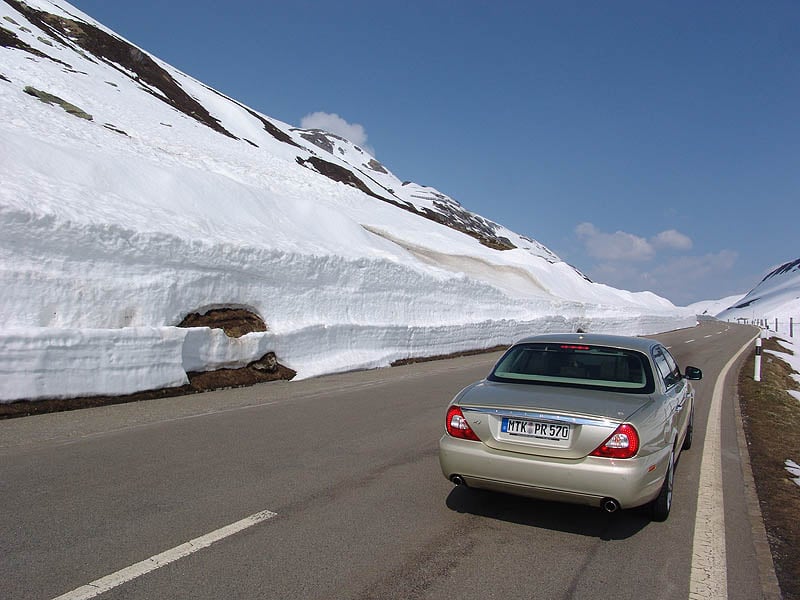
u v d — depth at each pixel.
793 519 4.68
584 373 4.70
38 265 9.21
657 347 5.44
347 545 3.76
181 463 5.48
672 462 4.61
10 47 37.12
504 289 33.72
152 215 13.73
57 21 54.00
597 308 38.53
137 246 10.72
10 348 7.37
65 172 14.38
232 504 4.42
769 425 8.95
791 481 5.84
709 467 6.29
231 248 12.78
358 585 3.22
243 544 3.70
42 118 23.59
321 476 5.24
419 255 35.12
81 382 8.12
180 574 3.25
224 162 34.91
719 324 76.88
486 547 3.85
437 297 21.86
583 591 3.29
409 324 18.22
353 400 9.51
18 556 3.40
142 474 5.09
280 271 14.11
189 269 11.69
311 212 23.91
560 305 33.28
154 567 3.32
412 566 3.50
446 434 4.34
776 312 124.44
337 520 4.20
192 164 30.69
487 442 4.11
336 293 16.11
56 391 7.81
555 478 3.83
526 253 45.41
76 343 8.09
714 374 15.95
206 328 10.34
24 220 9.12
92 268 9.95
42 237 9.32
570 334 5.47
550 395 4.24
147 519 4.05
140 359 8.95
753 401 11.34
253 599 3.00
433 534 4.03
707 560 3.80
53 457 5.54
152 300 10.65
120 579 3.16
